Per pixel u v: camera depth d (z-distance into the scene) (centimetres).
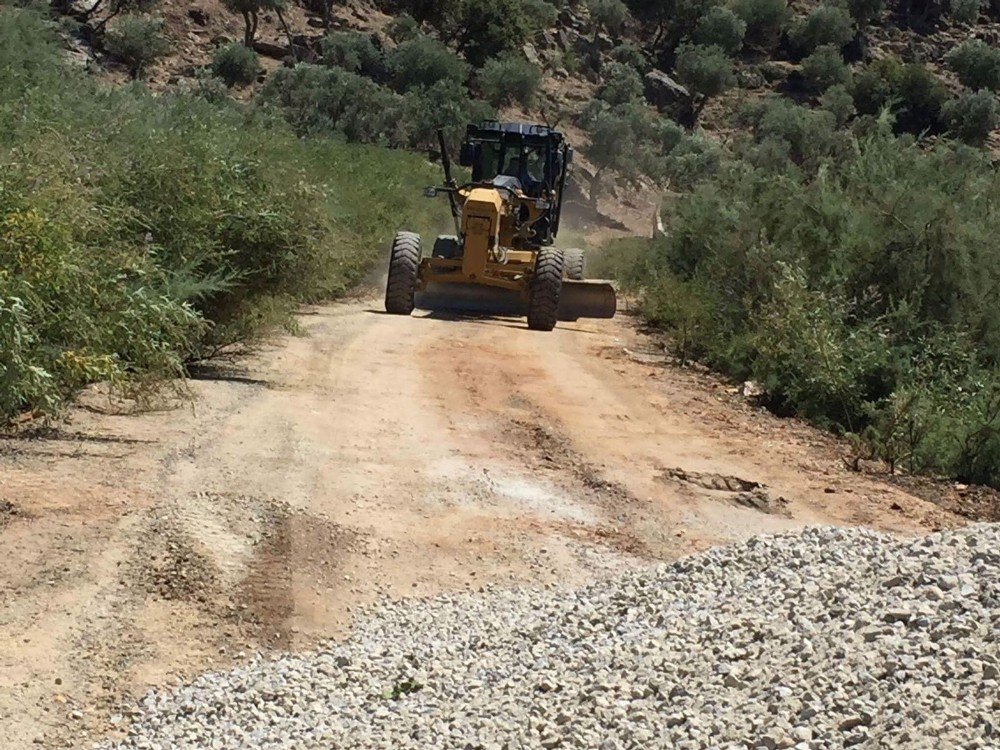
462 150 2267
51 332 943
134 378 1014
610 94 7500
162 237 1216
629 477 1002
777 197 1900
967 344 1437
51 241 933
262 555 741
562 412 1247
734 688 493
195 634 635
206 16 6359
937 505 1042
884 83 7962
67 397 1016
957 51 8850
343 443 1010
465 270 2050
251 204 1301
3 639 598
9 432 916
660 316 2077
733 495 982
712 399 1441
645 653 547
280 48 6247
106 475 838
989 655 470
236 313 1317
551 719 498
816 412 1372
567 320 2133
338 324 1769
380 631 666
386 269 2333
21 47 2038
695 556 684
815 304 1520
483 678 567
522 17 7400
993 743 415
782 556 658
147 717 548
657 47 8912
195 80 5612
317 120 5059
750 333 1602
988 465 1166
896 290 1562
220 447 945
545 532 845
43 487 797
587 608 641
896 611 522
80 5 5806
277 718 547
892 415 1233
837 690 468
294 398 1168
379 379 1327
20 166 994
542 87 7269
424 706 543
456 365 1481
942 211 1562
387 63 6388
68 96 1736
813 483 1059
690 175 5866
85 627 622
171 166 1248
